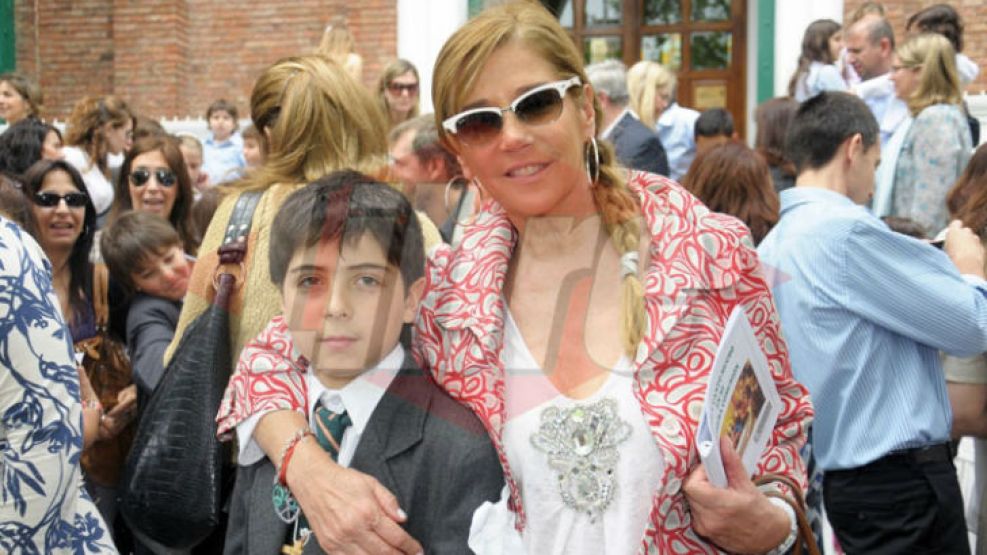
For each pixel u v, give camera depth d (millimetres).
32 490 1556
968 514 2838
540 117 1403
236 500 1513
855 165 2619
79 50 8266
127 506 1770
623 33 7715
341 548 1327
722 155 2938
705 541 1430
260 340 1537
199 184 5418
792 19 6570
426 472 1399
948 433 2426
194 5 7957
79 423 1625
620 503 1397
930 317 2312
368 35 7355
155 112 7871
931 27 5078
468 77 1406
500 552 1352
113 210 3723
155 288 2621
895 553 2418
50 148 4098
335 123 1891
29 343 1546
